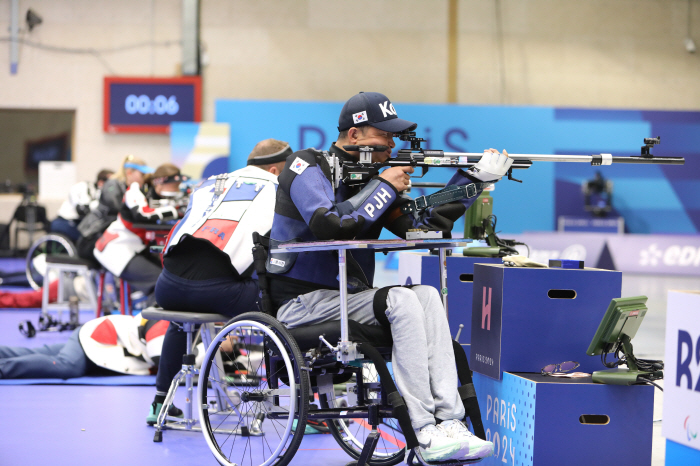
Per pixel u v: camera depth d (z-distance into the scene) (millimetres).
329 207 4129
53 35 23453
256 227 5594
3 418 6031
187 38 23609
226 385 6008
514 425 4348
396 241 3865
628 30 25094
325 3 24234
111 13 23578
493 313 4625
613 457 4180
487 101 24766
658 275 20375
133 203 9891
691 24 25250
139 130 23250
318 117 23203
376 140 4500
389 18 24438
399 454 4586
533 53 24844
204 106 23953
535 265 4781
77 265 11344
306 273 4414
